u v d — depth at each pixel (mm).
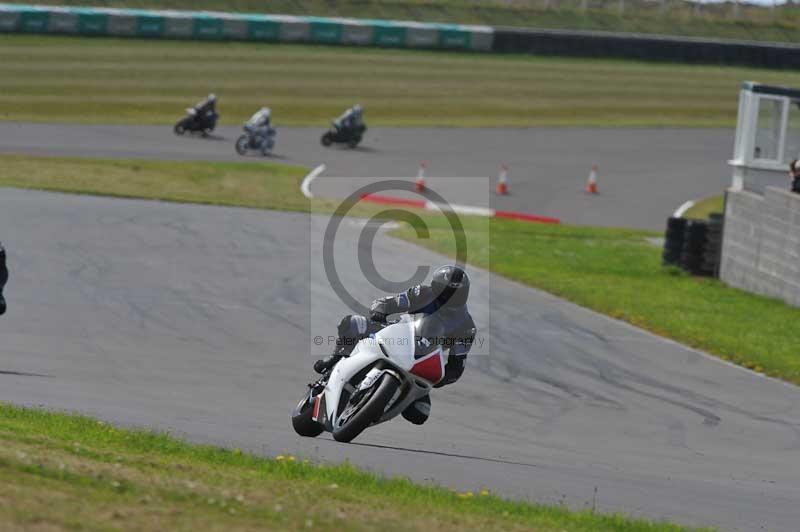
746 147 91062
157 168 121062
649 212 127125
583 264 92125
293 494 22766
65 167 115375
